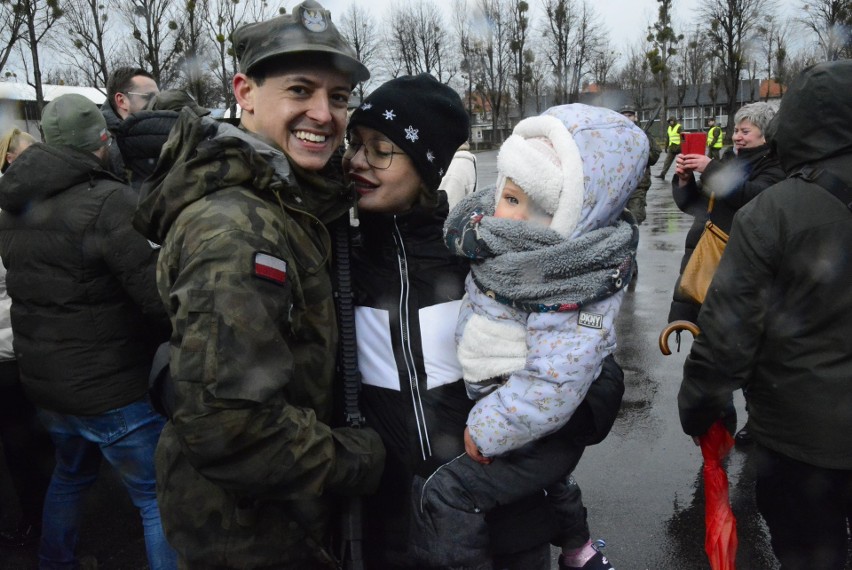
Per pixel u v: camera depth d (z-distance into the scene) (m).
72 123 2.42
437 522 1.71
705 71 47.94
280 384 1.39
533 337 1.60
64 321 2.41
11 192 2.39
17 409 3.15
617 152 1.60
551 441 1.71
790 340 1.94
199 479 1.58
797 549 2.08
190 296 1.35
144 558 3.14
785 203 1.92
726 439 2.31
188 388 1.35
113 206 2.37
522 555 1.88
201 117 1.53
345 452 1.57
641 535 3.16
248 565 1.58
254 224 1.41
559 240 1.58
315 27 1.57
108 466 4.07
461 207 1.78
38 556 3.11
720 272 2.03
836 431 1.91
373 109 1.74
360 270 1.83
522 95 40.44
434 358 1.78
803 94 1.94
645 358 5.48
